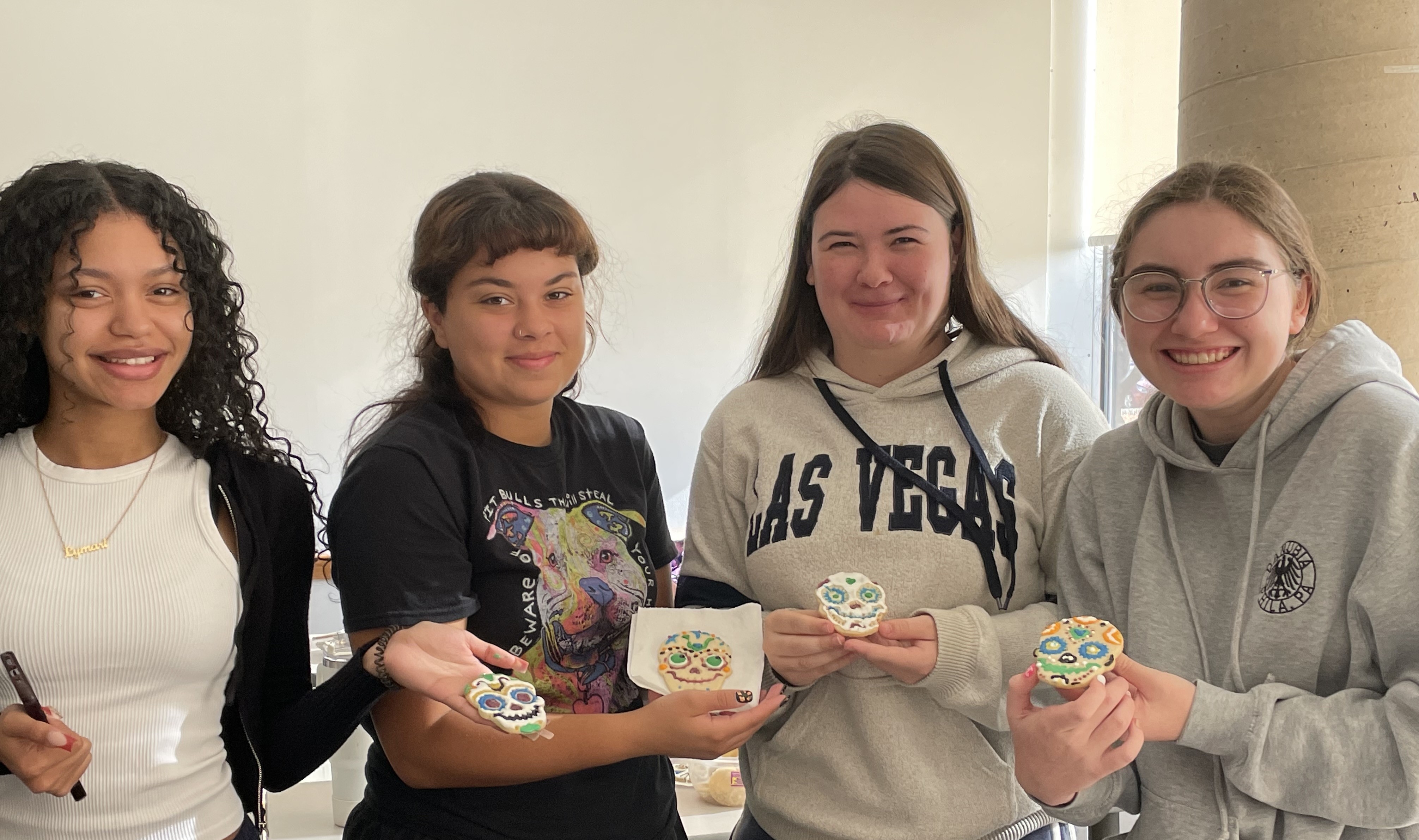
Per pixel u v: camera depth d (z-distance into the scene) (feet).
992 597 5.16
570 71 14.48
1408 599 3.80
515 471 4.98
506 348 4.76
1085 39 15.58
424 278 4.87
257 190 13.67
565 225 4.80
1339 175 7.22
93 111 13.15
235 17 13.44
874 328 5.23
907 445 5.34
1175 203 4.25
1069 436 5.24
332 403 14.07
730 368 15.17
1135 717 4.00
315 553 5.18
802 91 15.07
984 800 5.02
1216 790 4.27
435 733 4.57
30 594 4.22
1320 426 4.19
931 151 5.29
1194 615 4.35
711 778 7.52
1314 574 4.03
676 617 5.12
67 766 3.83
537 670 4.82
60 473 4.44
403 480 4.58
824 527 5.24
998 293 5.81
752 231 15.08
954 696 4.81
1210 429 4.53
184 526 4.57
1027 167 15.56
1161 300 4.27
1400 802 3.74
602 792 4.88
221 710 4.70
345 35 13.80
